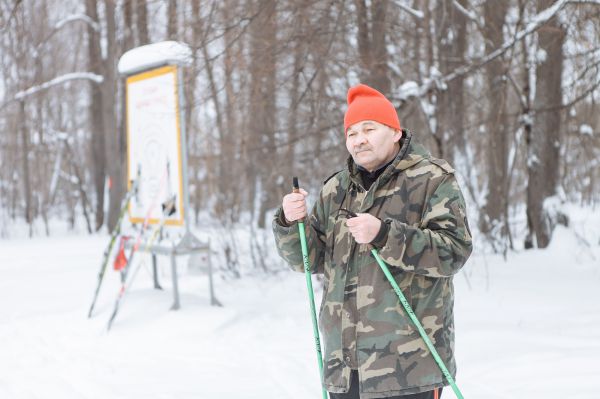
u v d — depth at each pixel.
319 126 8.26
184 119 6.79
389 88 8.43
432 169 2.32
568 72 9.66
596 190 18.95
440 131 8.73
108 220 20.19
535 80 10.01
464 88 10.30
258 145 9.80
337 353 2.34
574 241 9.59
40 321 6.73
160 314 6.46
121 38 19.17
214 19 6.67
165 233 7.02
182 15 6.95
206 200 21.47
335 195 2.49
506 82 8.34
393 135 2.42
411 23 9.19
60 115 29.58
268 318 6.60
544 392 3.99
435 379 2.23
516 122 10.19
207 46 6.64
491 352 4.97
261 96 7.65
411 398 2.25
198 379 4.69
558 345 5.07
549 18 7.28
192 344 5.70
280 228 2.53
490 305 6.82
